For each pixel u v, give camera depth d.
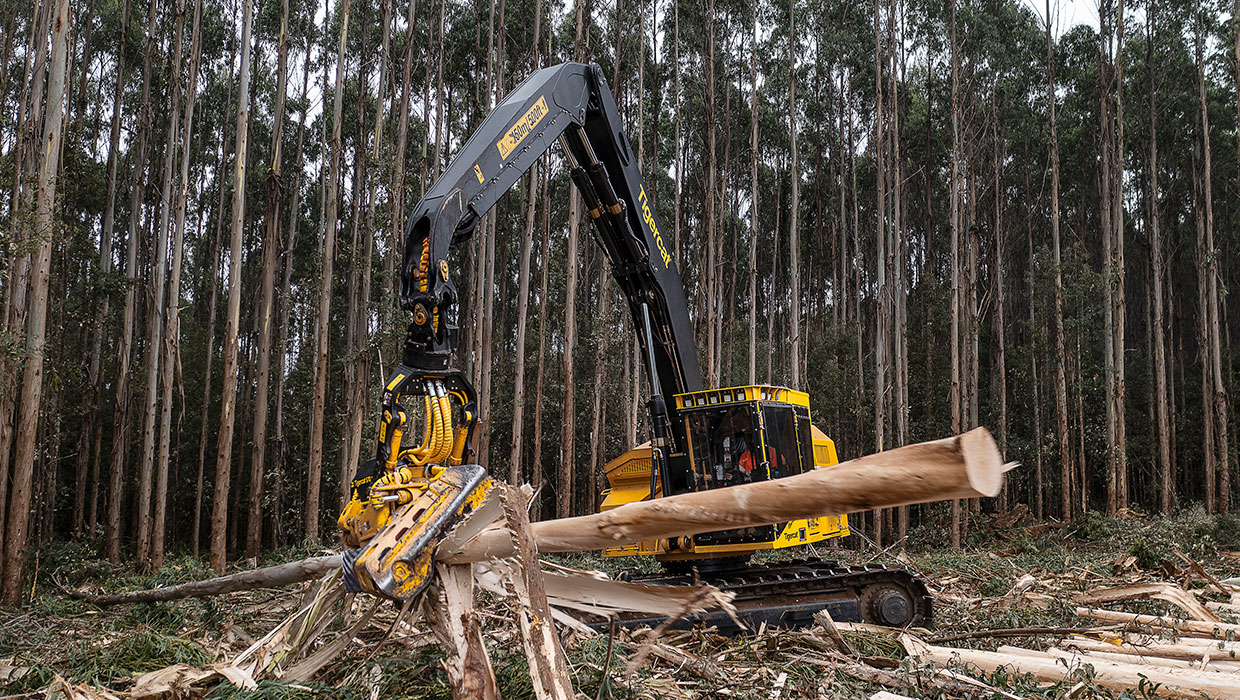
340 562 4.90
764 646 6.93
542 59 24.47
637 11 27.81
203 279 32.81
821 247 34.72
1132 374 33.12
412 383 5.00
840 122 33.31
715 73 30.52
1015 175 37.78
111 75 27.27
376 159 19.25
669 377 8.87
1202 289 27.75
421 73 28.45
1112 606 8.94
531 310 35.31
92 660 5.79
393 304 18.83
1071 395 30.48
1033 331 29.02
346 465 19.02
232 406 14.22
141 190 21.78
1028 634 7.20
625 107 29.20
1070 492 27.48
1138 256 37.97
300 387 27.25
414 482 4.36
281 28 16.55
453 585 3.83
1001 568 13.62
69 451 25.66
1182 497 32.78
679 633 7.02
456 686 3.55
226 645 6.20
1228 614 8.41
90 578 14.83
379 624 5.98
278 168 17.03
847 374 29.91
